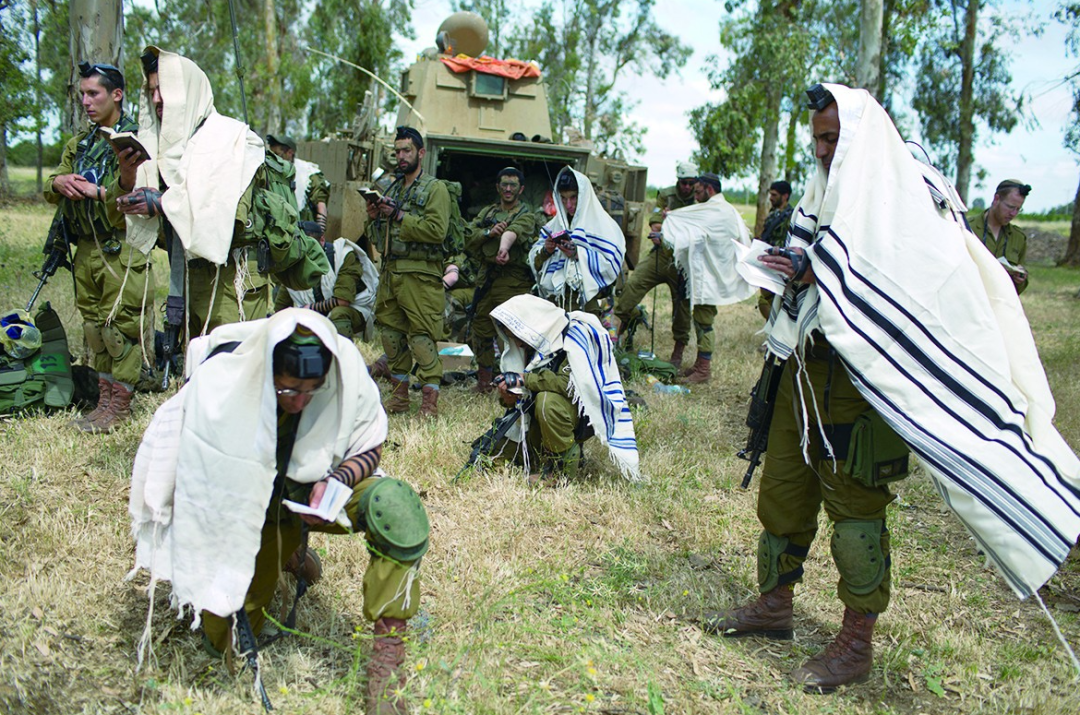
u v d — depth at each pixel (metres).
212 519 2.81
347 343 2.96
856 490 3.37
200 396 2.82
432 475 5.33
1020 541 2.99
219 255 4.54
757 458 3.77
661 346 10.14
